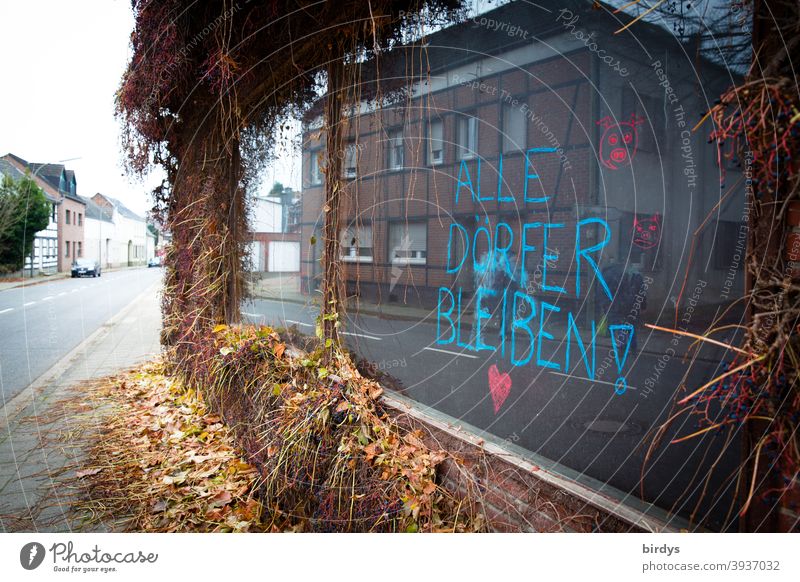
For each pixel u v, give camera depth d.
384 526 2.05
